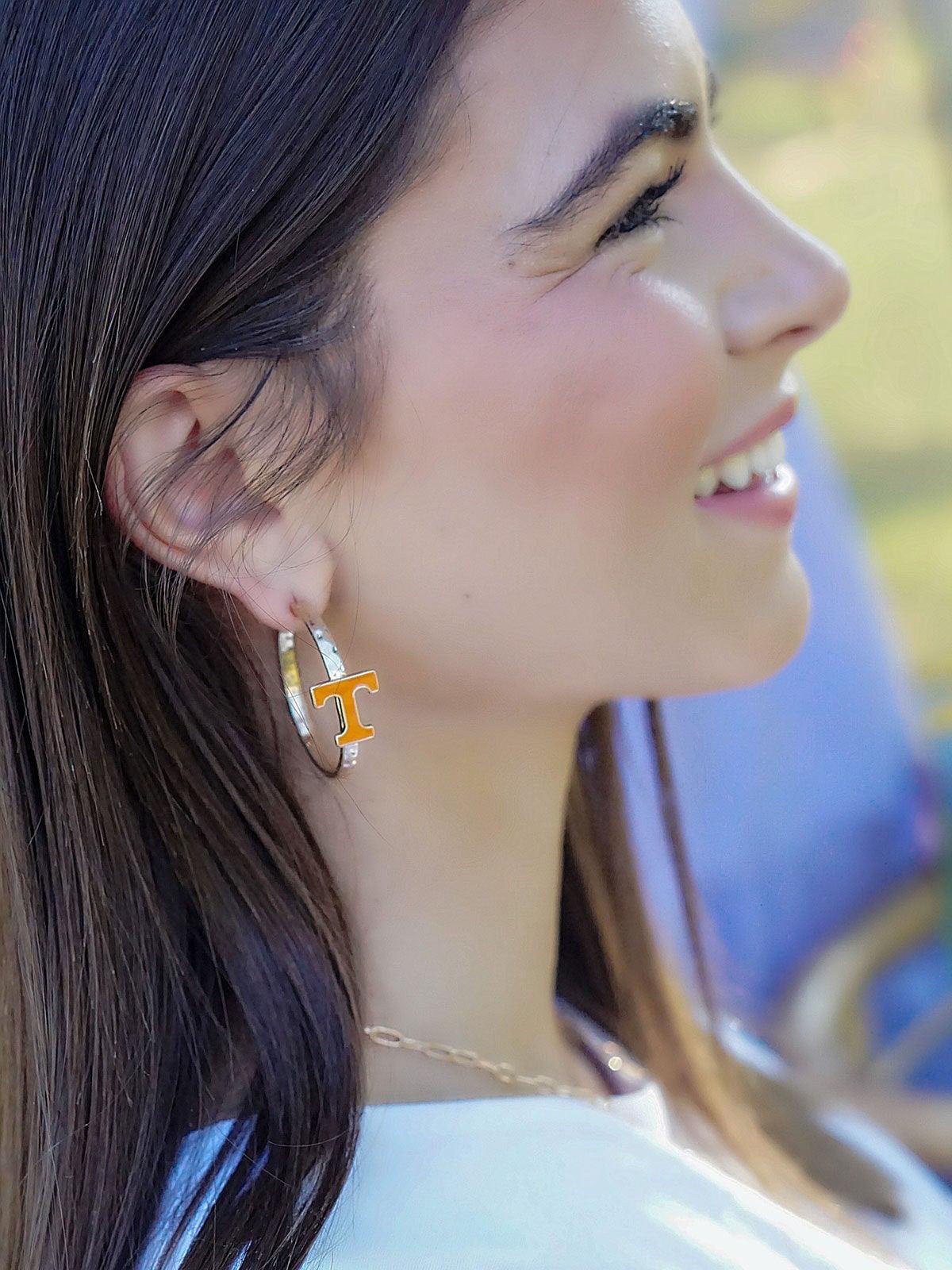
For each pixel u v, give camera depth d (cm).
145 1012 49
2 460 47
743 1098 65
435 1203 47
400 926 51
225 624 50
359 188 46
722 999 71
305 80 45
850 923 88
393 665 50
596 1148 48
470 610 49
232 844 49
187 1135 49
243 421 47
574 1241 47
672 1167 49
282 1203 47
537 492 48
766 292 49
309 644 50
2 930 50
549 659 50
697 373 48
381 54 46
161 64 46
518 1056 53
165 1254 47
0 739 49
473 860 51
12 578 48
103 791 48
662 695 51
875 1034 86
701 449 49
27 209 46
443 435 47
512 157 46
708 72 50
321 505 48
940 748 89
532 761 52
